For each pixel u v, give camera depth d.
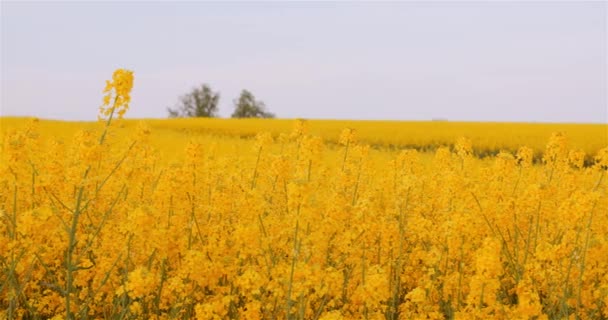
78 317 4.84
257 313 4.40
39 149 6.73
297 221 4.46
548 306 5.19
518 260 5.66
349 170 7.20
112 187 6.29
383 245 5.90
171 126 49.09
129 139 6.48
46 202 5.59
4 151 5.08
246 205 5.44
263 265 5.11
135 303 4.50
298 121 8.21
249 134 43.38
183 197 6.12
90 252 5.70
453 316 4.91
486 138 34.59
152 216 4.77
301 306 4.33
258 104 108.44
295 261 4.46
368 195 6.21
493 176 7.64
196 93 106.06
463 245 5.23
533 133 39.16
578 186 7.82
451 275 5.42
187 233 5.92
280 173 6.41
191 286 4.85
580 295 4.90
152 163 7.62
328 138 37.25
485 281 4.24
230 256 5.11
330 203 5.86
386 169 10.31
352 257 5.50
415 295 4.41
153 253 5.07
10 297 4.80
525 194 5.83
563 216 5.04
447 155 9.40
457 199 6.16
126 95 4.72
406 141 36.06
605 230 5.54
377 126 47.34
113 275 5.15
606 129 43.78
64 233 5.41
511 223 6.05
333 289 4.55
